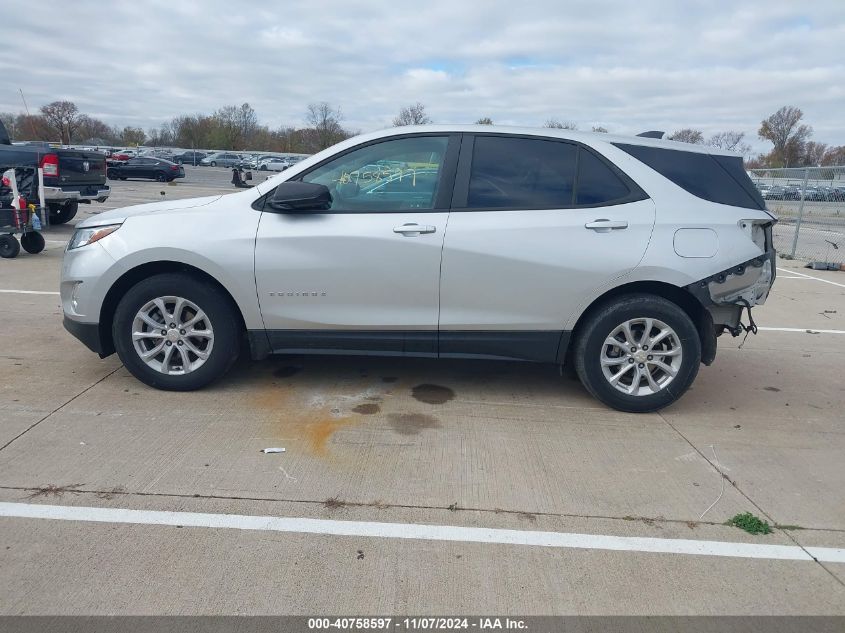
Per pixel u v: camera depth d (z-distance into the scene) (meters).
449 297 4.29
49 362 5.09
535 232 4.21
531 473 3.63
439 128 4.41
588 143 4.37
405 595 2.60
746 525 3.16
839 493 3.55
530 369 5.39
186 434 3.92
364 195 4.34
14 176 9.45
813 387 5.28
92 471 3.44
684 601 2.63
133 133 84.88
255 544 2.88
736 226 4.30
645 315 4.29
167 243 4.25
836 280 11.07
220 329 4.42
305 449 3.81
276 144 75.44
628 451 3.95
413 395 4.72
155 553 2.79
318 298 4.32
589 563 2.85
